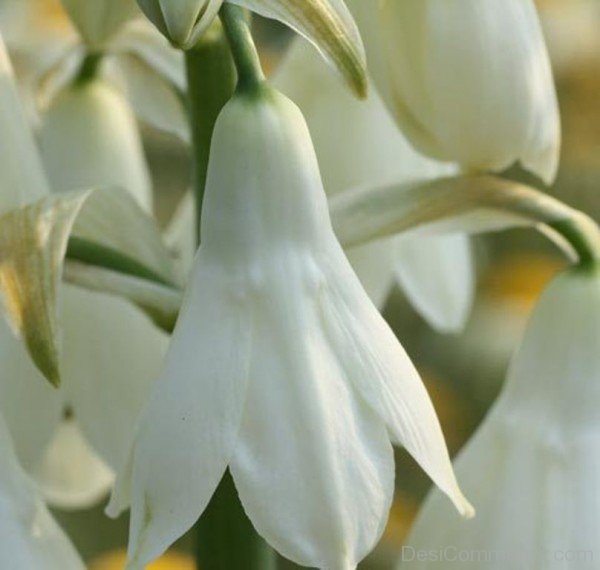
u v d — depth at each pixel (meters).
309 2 0.28
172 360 0.29
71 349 0.35
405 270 0.37
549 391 0.32
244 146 0.29
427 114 0.32
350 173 0.35
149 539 0.28
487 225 0.32
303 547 0.28
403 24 0.32
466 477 0.32
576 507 0.31
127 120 0.37
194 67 0.32
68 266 0.32
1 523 0.30
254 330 0.29
